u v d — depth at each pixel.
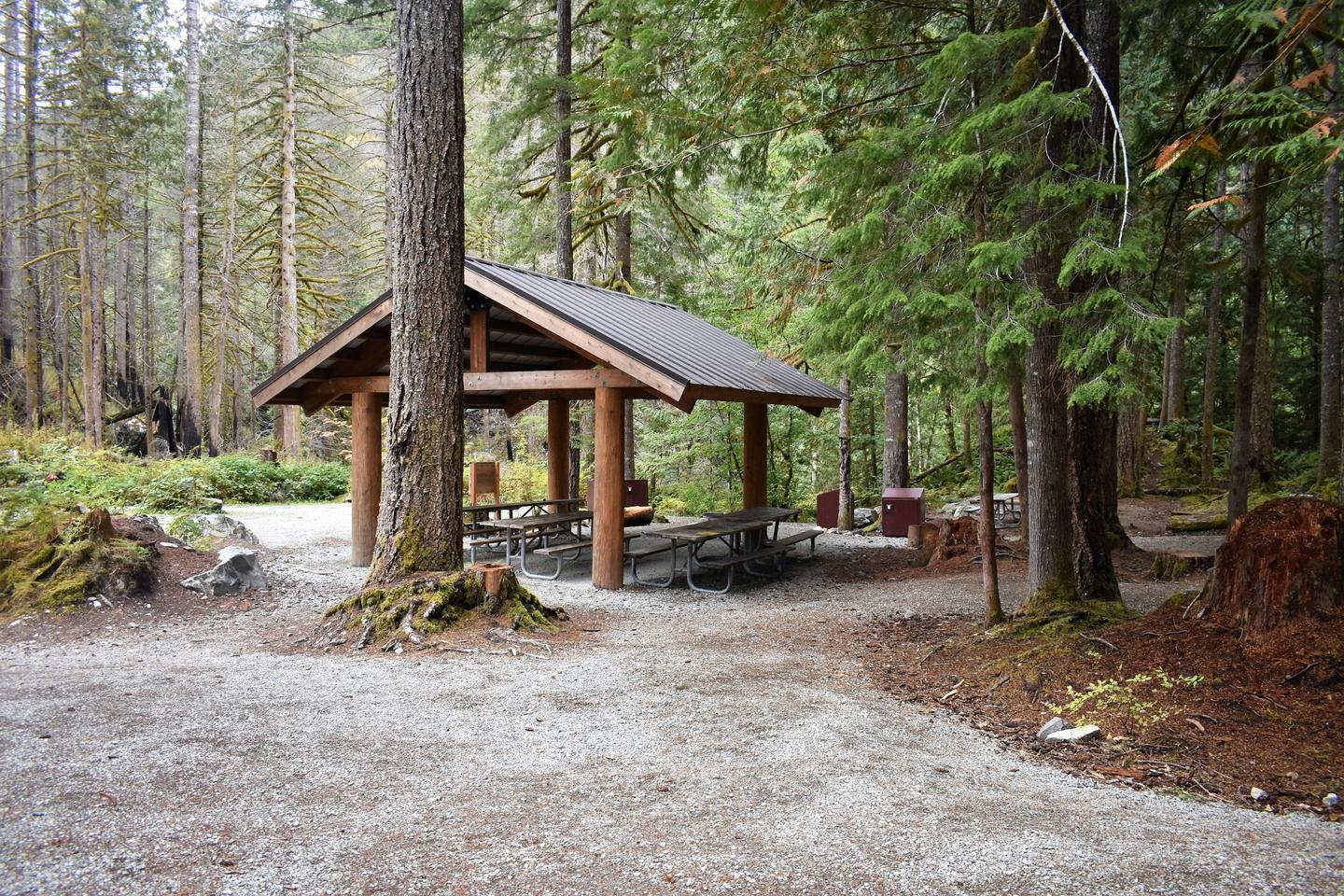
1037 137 5.38
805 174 9.66
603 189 13.80
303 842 3.03
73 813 3.19
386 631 6.35
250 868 2.82
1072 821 3.35
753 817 3.36
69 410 28.88
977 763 4.08
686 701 5.05
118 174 26.70
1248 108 4.75
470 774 3.79
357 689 5.16
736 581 9.98
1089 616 6.07
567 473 13.89
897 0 6.86
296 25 23.06
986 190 5.50
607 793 3.59
